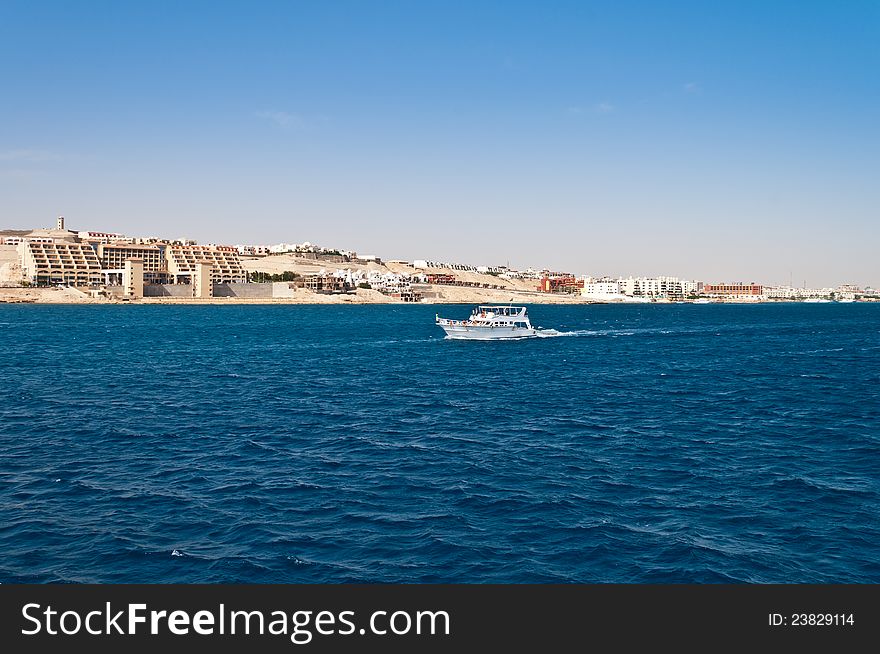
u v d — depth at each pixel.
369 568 26.14
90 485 35.41
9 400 60.09
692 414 55.38
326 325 186.25
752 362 96.31
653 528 29.69
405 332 157.38
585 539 28.55
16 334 138.00
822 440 45.81
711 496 33.84
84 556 26.89
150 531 29.31
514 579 25.41
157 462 39.94
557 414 55.31
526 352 110.56
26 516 30.81
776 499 33.41
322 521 30.52
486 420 52.78
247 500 33.22
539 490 34.78
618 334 157.25
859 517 30.95
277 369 85.38
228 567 26.09
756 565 26.28
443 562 26.61
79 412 54.81
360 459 40.81
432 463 39.91
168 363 91.00
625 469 38.72
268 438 46.22
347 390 67.88
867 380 76.00
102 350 107.94
